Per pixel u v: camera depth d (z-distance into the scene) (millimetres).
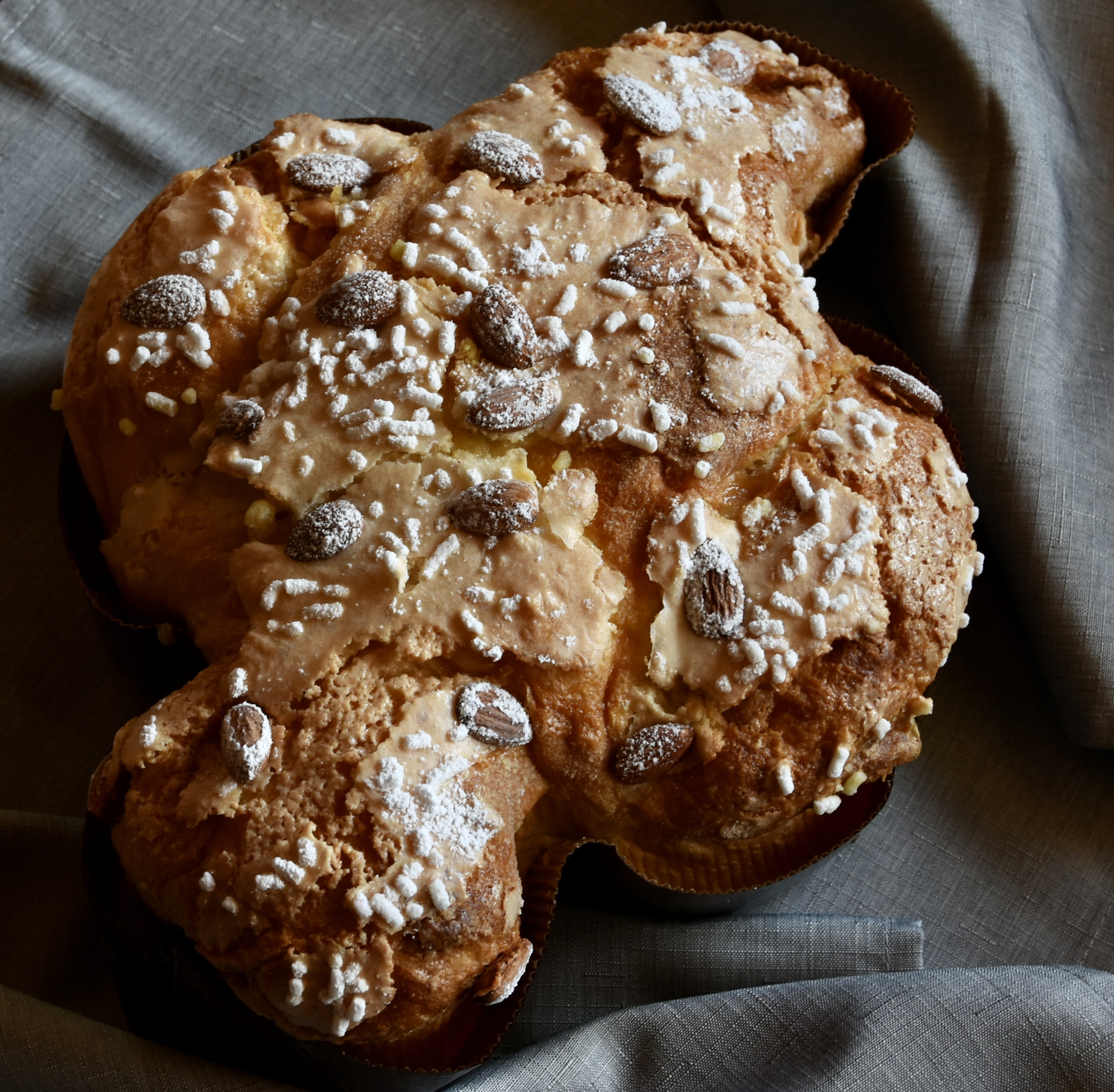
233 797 508
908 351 657
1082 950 619
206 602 537
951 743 638
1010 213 650
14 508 636
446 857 508
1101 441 644
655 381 544
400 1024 515
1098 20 688
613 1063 562
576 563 529
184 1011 548
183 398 547
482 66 700
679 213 568
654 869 556
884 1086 556
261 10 695
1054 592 622
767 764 537
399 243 553
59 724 616
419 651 518
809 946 598
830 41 674
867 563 541
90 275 664
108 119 670
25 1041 528
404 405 534
